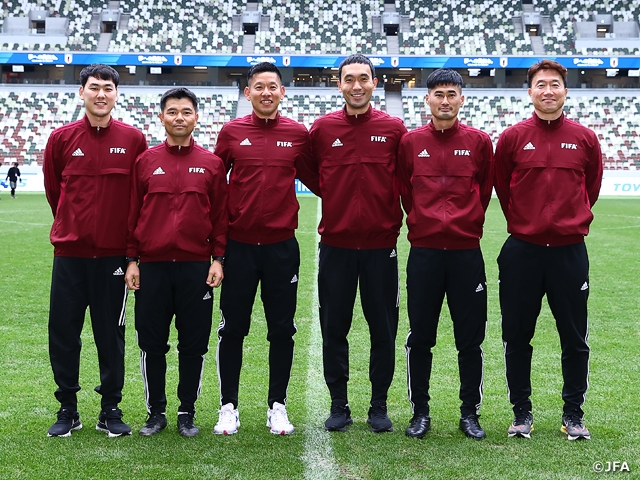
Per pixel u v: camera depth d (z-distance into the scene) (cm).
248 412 430
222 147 404
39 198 2486
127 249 389
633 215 1923
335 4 3822
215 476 329
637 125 3331
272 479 326
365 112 396
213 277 390
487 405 444
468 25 3716
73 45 3488
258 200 391
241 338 405
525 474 331
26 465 341
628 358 549
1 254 1129
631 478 328
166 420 401
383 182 394
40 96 3384
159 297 385
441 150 388
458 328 393
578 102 3481
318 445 370
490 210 2141
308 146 407
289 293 401
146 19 3659
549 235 378
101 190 384
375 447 367
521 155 385
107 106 380
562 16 3731
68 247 384
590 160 389
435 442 375
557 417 419
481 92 3541
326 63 3341
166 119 380
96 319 390
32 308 732
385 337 399
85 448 364
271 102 392
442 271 388
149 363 391
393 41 3638
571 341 387
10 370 512
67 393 389
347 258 398
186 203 383
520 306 389
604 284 887
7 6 3644
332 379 403
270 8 3781
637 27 3669
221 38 3581
